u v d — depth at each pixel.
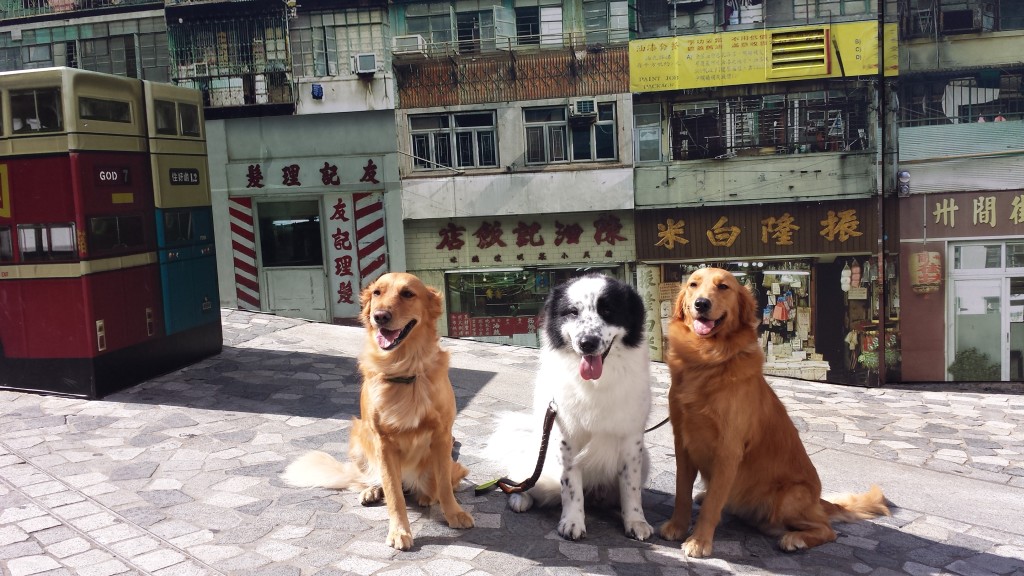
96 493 4.46
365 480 4.52
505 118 12.72
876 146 10.95
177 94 7.51
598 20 12.22
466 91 12.71
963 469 5.27
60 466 4.91
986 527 4.14
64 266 6.36
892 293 10.32
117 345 6.71
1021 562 3.69
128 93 6.85
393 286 3.85
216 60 12.97
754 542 3.88
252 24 12.83
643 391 3.90
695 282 3.80
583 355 3.68
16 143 6.28
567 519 3.93
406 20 12.62
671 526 3.93
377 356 3.92
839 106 11.43
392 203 13.06
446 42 12.59
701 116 12.11
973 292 10.09
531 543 3.84
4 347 6.63
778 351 11.87
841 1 11.26
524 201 12.83
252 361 7.95
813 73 11.42
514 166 12.81
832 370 11.55
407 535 3.79
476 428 6.02
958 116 10.09
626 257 12.73
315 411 6.25
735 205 12.15
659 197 12.43
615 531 4.01
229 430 5.72
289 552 3.71
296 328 9.80
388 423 3.85
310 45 12.82
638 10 12.10
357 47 12.73
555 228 12.89
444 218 13.04
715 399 3.71
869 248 11.48
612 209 12.61
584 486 4.21
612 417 3.84
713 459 3.81
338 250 13.24
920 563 3.66
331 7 12.66
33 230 6.38
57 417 5.98
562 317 3.82
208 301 8.09
